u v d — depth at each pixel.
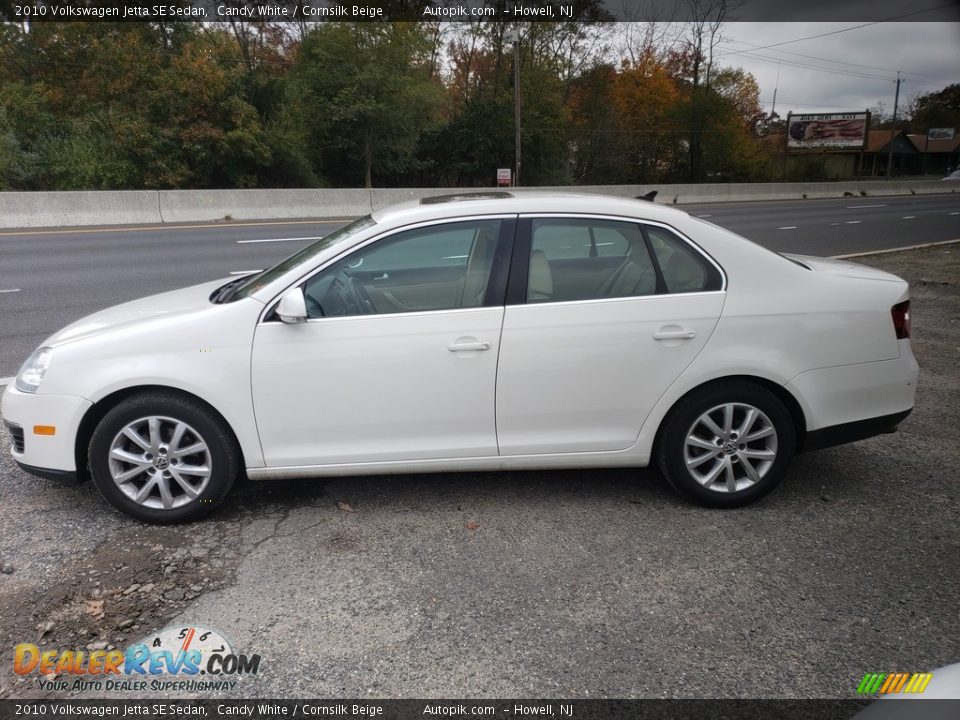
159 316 3.64
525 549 3.40
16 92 24.88
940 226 19.48
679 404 3.65
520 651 2.69
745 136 51.62
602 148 45.12
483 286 3.58
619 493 3.96
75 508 3.80
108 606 2.96
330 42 32.38
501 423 3.61
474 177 39.78
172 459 3.56
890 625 2.83
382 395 3.52
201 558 3.32
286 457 3.58
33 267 11.27
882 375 3.72
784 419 3.66
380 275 3.62
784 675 2.56
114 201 17.98
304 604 2.98
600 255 3.64
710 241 3.66
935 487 4.02
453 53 45.38
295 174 29.42
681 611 2.92
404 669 2.60
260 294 3.53
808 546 3.41
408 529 3.59
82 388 3.46
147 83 26.41
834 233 17.39
